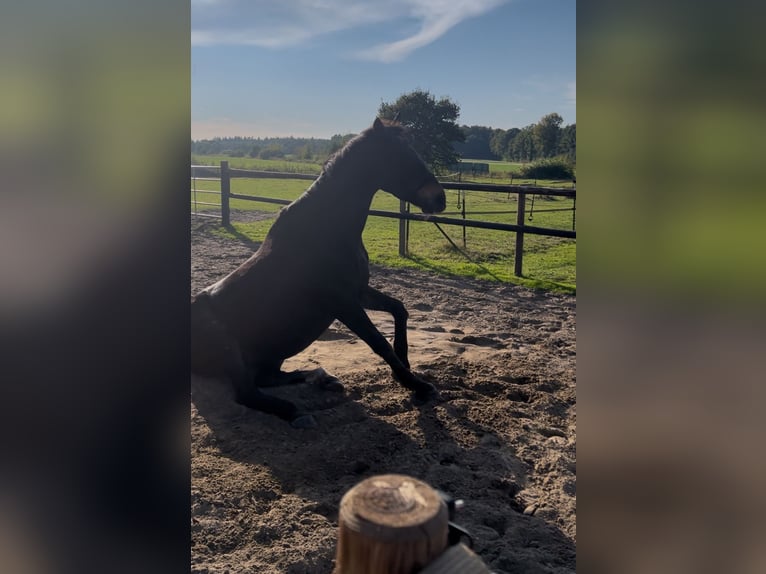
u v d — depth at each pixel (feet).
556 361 14.55
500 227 24.89
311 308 11.53
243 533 7.45
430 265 27.09
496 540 7.47
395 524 2.01
